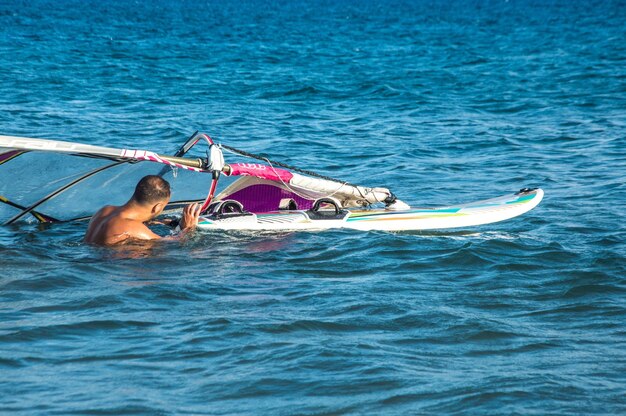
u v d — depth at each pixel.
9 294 14.52
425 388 10.98
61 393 10.70
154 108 41.06
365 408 10.43
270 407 10.41
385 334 12.94
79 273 15.80
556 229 19.77
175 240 18.16
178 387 10.95
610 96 47.12
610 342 12.74
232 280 15.62
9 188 19.64
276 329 12.97
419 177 27.11
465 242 18.42
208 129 35.50
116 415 10.15
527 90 50.66
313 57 72.81
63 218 20.44
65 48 72.81
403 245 18.19
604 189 24.48
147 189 17.86
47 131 33.53
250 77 55.81
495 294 15.00
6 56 62.97
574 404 10.59
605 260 16.91
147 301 14.30
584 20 139.75
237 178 20.73
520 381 11.24
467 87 52.50
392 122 38.72
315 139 33.88
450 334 12.98
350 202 21.23
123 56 67.62
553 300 14.72
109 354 11.96
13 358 11.73
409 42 94.12
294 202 20.84
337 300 14.49
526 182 26.09
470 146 32.81
